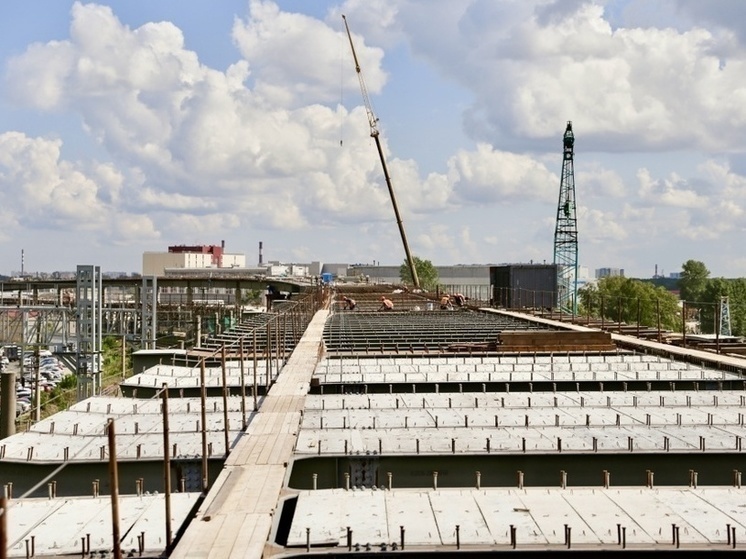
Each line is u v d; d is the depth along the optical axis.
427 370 36.66
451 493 16.98
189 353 44.91
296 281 181.00
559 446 21.22
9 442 22.73
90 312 77.75
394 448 21.61
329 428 24.00
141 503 17.08
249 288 172.75
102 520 15.96
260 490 17.53
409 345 49.44
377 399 28.42
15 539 14.87
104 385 80.75
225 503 16.55
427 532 14.86
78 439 23.11
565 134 162.88
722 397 28.80
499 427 24.00
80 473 20.69
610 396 28.95
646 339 57.72
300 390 31.19
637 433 23.25
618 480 20.92
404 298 121.56
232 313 144.00
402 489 17.28
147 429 24.30
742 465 21.02
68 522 15.84
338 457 20.86
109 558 14.06
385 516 15.71
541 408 26.84
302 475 20.78
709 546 14.06
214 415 26.36
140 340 101.38
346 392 32.91
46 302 131.62
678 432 23.39
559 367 37.88
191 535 14.64
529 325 66.88
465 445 21.84
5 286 148.88
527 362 39.91
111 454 12.46
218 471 20.83
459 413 25.97
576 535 14.62
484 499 16.62
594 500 16.53
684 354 44.75
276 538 15.37
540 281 120.56
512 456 20.92
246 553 13.73
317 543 14.37
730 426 24.22
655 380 33.44
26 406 84.06
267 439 22.64
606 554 13.92
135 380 34.47
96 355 76.62
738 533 14.71
